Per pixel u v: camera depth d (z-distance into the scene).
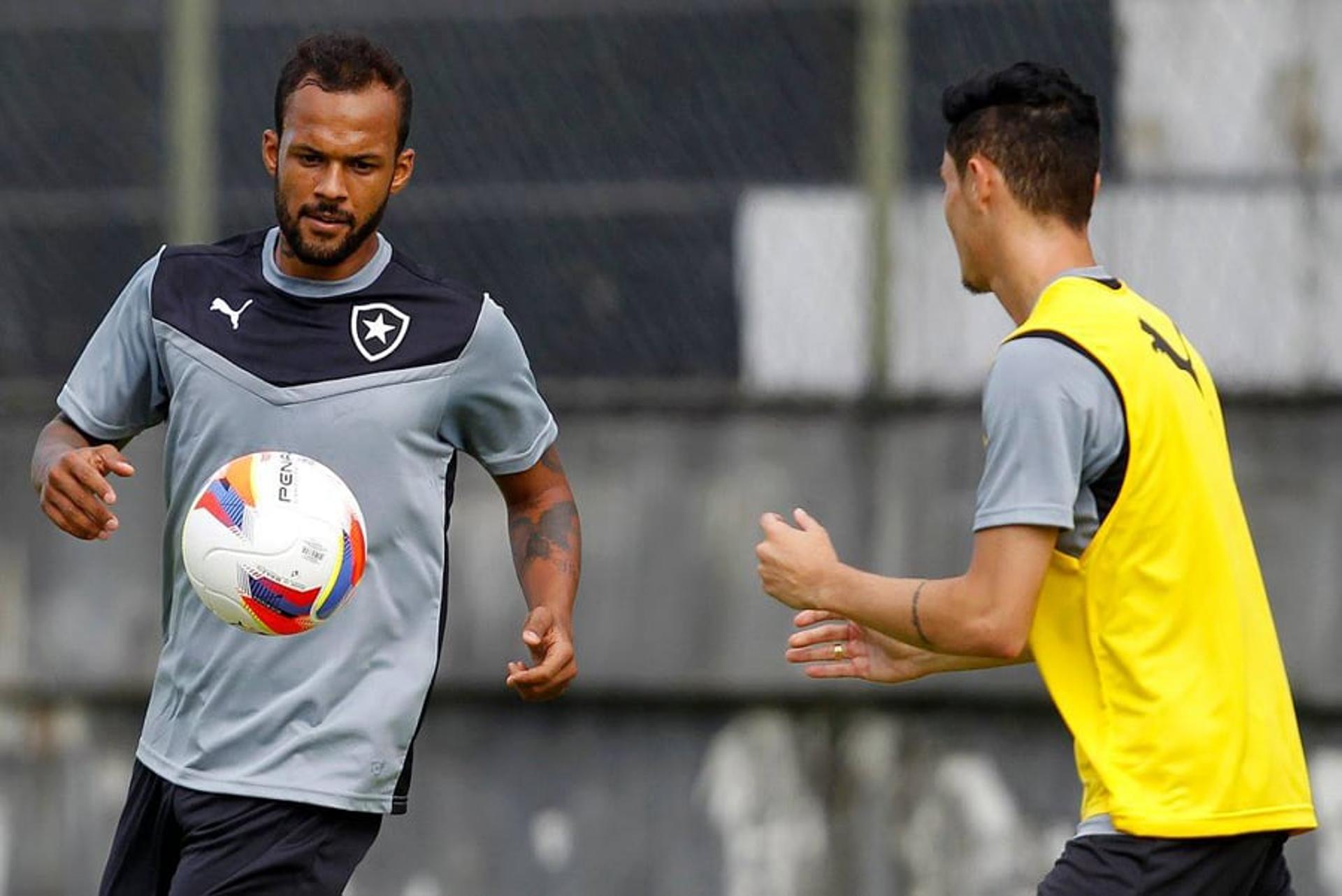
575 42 28.06
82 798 27.95
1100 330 13.66
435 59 28.25
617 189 27.97
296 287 14.30
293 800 14.14
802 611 15.34
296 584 13.80
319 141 13.62
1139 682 13.56
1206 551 13.63
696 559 27.20
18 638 28.02
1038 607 13.85
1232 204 26.64
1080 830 14.01
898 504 26.95
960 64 27.34
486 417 14.86
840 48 27.61
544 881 27.30
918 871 26.62
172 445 14.38
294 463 13.98
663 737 27.27
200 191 28.36
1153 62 26.83
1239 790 13.53
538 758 27.39
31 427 28.19
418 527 14.41
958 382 27.19
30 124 28.75
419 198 28.23
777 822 26.94
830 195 27.56
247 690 14.27
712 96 27.84
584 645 27.28
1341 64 26.44
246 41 28.38
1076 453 13.38
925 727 26.66
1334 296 26.41
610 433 27.47
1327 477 26.08
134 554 27.91
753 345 27.67
